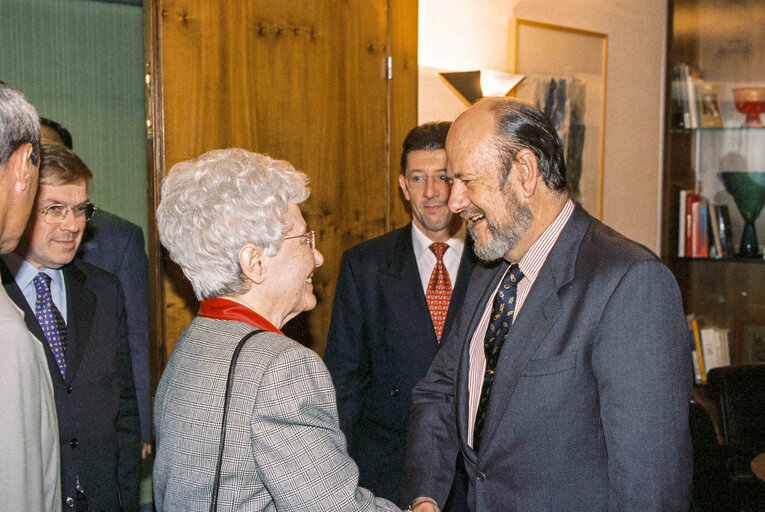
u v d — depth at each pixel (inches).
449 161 57.7
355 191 113.7
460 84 122.2
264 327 46.8
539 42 138.4
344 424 88.9
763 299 163.5
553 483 53.3
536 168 55.4
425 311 88.4
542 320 54.5
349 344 90.6
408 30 117.3
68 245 78.3
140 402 129.8
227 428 41.9
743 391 119.2
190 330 47.8
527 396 54.1
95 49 133.8
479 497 56.6
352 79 112.0
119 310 89.0
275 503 42.1
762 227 159.3
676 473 49.9
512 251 58.9
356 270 91.6
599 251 54.6
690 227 157.6
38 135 50.9
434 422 66.6
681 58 159.8
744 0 160.4
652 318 50.6
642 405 49.8
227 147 100.4
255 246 46.6
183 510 42.9
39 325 77.0
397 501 87.7
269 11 103.0
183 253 47.1
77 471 77.3
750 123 155.4
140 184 140.0
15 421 42.8
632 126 158.9
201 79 97.8
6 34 125.0
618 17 153.5
